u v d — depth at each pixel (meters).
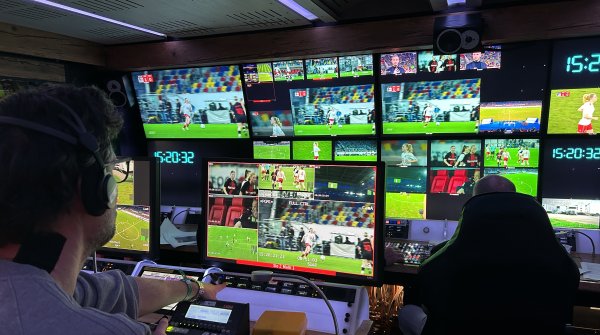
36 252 0.55
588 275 2.37
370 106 3.39
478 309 1.68
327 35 3.18
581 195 3.07
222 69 3.67
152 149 4.20
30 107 0.54
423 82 3.22
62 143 0.54
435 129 3.30
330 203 1.64
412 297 2.63
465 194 3.31
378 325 3.18
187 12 2.79
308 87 3.50
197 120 3.93
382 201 1.57
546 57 2.90
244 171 1.76
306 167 1.67
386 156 3.48
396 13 3.04
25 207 0.52
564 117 2.98
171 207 3.96
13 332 0.49
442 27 2.75
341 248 1.63
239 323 1.29
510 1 2.74
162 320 1.20
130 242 1.94
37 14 2.79
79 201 0.59
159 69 3.83
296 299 1.55
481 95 3.13
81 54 3.61
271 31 3.33
